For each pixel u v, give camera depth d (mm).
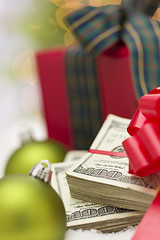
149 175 437
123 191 439
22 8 1316
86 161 504
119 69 691
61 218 394
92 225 445
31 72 1526
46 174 417
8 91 1633
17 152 619
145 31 632
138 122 429
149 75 611
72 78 756
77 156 647
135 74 618
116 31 679
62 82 770
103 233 444
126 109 705
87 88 742
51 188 414
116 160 500
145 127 399
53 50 781
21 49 1497
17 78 1547
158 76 608
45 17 1183
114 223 447
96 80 727
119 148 526
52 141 667
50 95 792
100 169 480
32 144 635
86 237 430
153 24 640
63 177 542
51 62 771
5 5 1358
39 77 793
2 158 886
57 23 1153
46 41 1197
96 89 732
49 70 777
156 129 396
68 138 805
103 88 722
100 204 473
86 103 755
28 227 368
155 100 385
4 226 365
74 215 457
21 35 1320
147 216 375
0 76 1554
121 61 685
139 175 428
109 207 465
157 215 374
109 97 719
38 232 372
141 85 606
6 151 931
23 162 598
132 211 452
